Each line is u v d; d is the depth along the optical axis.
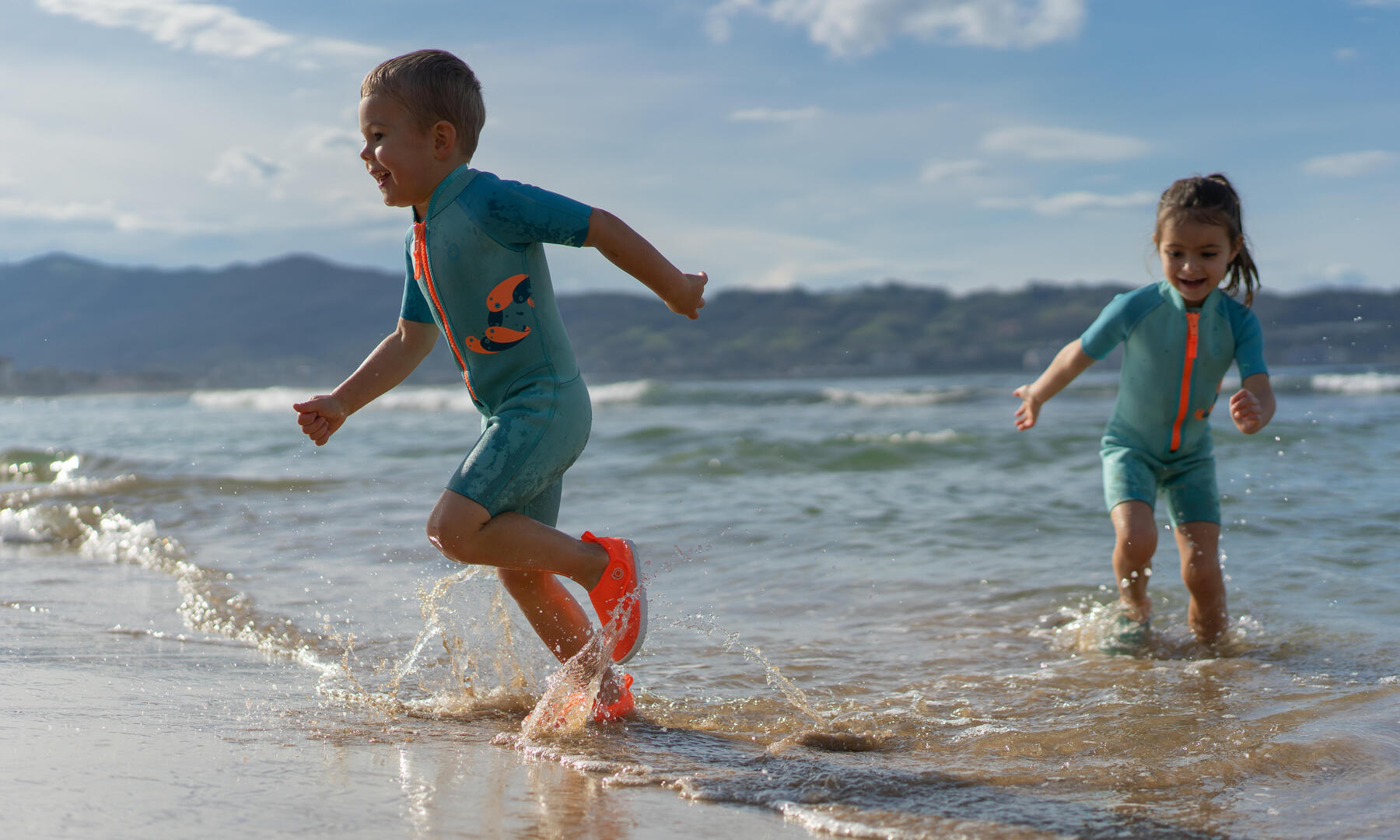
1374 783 2.01
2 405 27.00
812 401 19.25
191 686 2.86
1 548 5.58
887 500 6.55
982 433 10.55
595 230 2.48
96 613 3.88
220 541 5.44
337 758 2.21
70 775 2.01
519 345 2.54
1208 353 3.65
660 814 1.88
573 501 6.69
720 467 8.23
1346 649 3.28
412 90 2.52
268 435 12.62
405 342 2.89
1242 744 2.28
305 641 3.45
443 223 2.50
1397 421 10.67
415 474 8.09
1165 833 1.80
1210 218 3.54
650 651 3.40
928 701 2.79
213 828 1.73
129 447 11.04
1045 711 2.68
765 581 4.48
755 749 2.35
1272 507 5.71
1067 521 5.71
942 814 1.89
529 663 3.05
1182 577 3.62
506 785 2.04
